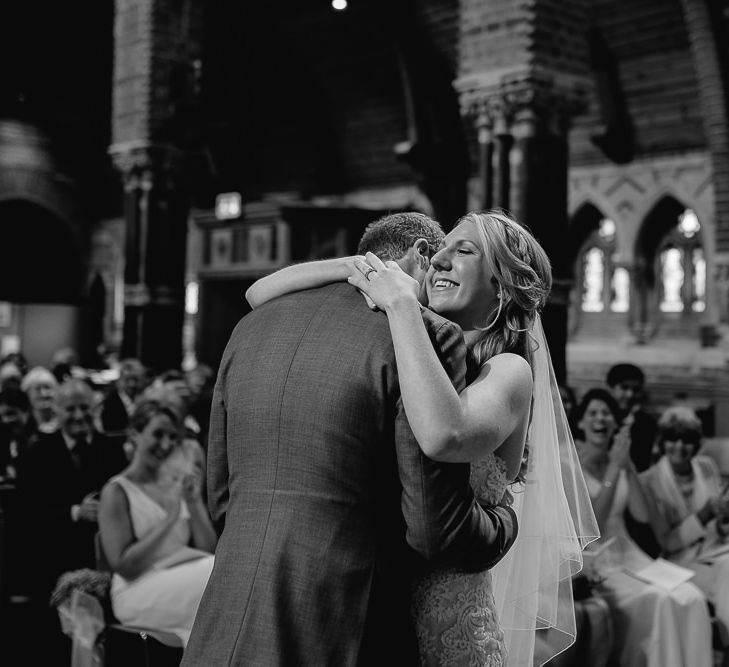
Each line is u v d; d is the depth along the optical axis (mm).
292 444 1696
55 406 5750
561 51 7266
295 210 14375
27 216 24547
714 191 13078
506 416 1743
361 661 1649
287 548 1659
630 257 15289
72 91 23031
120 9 12477
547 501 2389
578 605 4035
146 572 3879
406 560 1753
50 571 4629
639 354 15047
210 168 17391
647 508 4531
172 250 12672
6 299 14500
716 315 14164
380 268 1755
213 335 15945
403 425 1652
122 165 12453
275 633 1621
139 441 4098
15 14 20703
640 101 14484
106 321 24109
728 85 12242
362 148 18219
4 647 4484
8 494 4727
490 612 1903
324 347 1719
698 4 11781
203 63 14594
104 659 3770
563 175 7414
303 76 17984
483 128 7441
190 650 1707
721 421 12875
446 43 15211
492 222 1972
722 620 4594
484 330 1963
